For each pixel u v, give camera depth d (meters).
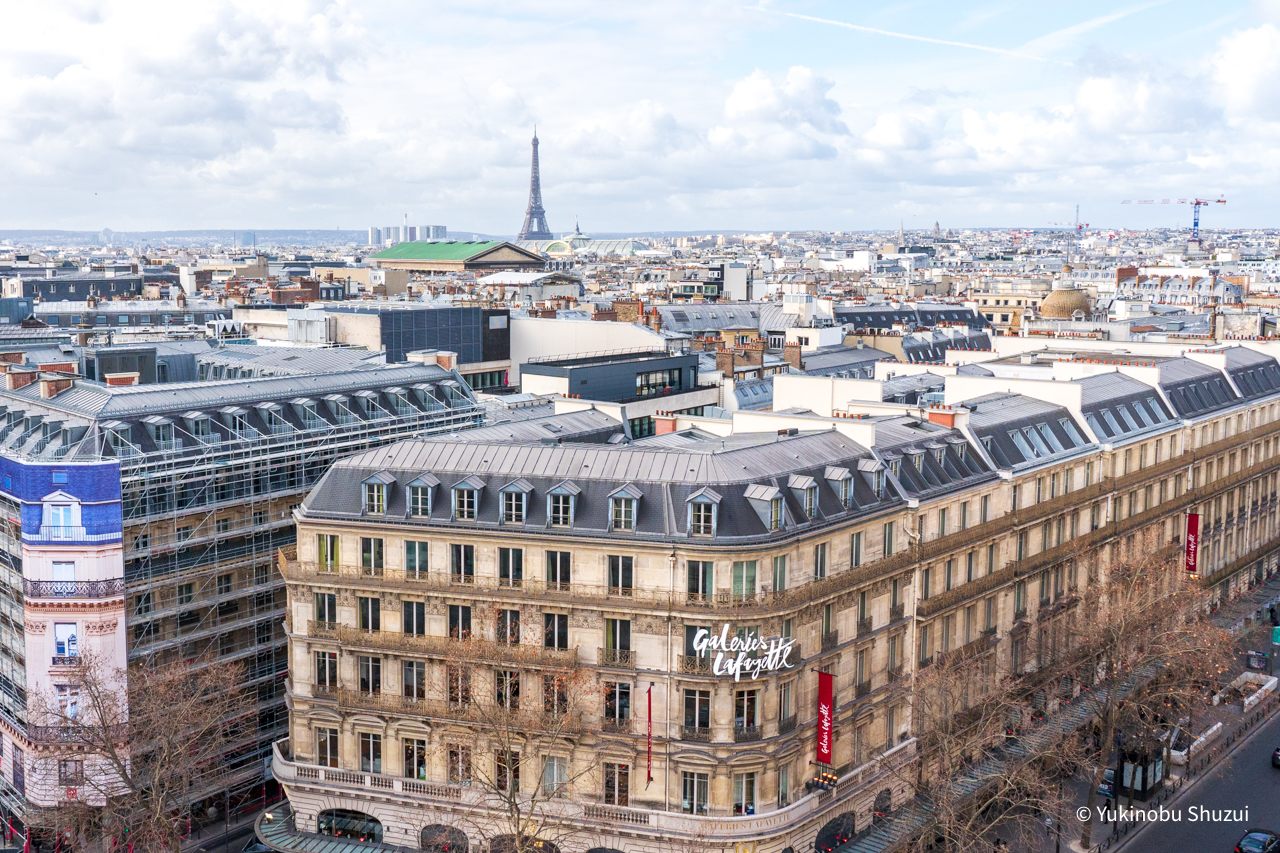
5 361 188.62
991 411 173.00
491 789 128.75
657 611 125.00
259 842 142.62
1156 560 178.75
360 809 135.75
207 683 139.50
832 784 132.25
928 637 148.25
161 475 146.25
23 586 143.38
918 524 144.88
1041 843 145.50
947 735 133.12
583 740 128.75
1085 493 176.50
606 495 127.94
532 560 129.12
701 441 154.12
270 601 159.38
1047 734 157.75
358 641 133.88
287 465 160.00
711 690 125.12
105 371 193.88
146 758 145.38
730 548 123.00
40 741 141.75
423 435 175.88
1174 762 167.25
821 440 142.50
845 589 133.00
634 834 126.94
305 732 138.38
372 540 134.50
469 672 131.00
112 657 143.12
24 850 146.38
